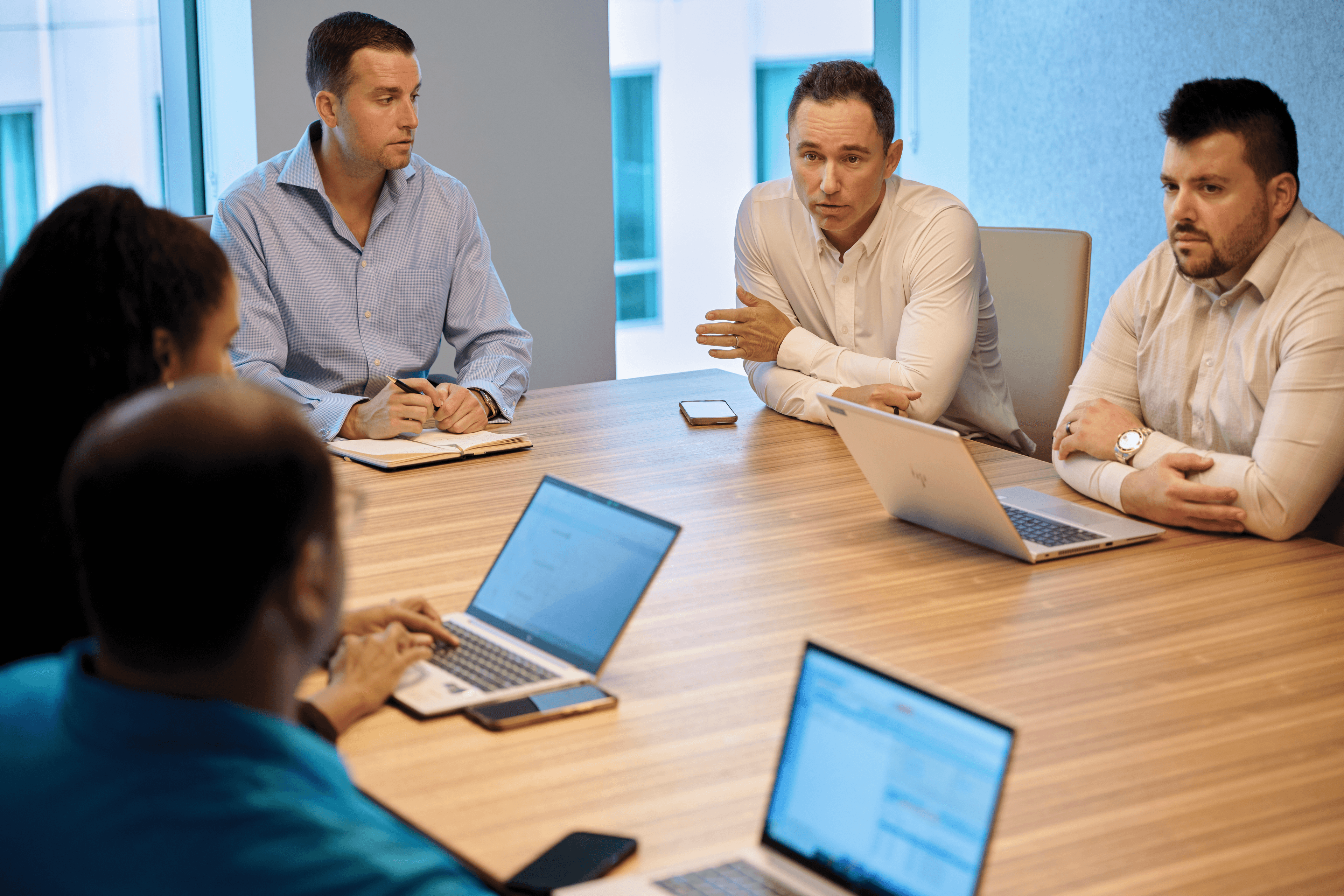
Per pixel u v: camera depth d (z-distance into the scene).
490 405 2.56
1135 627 1.54
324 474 0.78
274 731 0.77
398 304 2.83
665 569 1.77
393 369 2.85
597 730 1.30
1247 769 1.20
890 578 1.72
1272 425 1.86
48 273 1.21
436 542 1.88
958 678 1.41
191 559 0.72
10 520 1.17
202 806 0.72
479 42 4.06
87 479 0.73
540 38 4.16
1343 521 1.99
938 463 1.76
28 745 0.77
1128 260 4.27
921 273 2.51
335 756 0.82
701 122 4.96
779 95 5.05
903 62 5.13
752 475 2.21
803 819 1.01
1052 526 1.89
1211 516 1.86
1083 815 1.12
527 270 4.30
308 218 2.74
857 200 2.46
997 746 0.89
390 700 1.37
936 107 5.08
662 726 1.31
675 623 1.58
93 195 1.27
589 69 4.27
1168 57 4.06
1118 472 1.99
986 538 1.81
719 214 5.09
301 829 0.73
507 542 1.60
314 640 0.80
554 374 4.43
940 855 0.90
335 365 2.81
